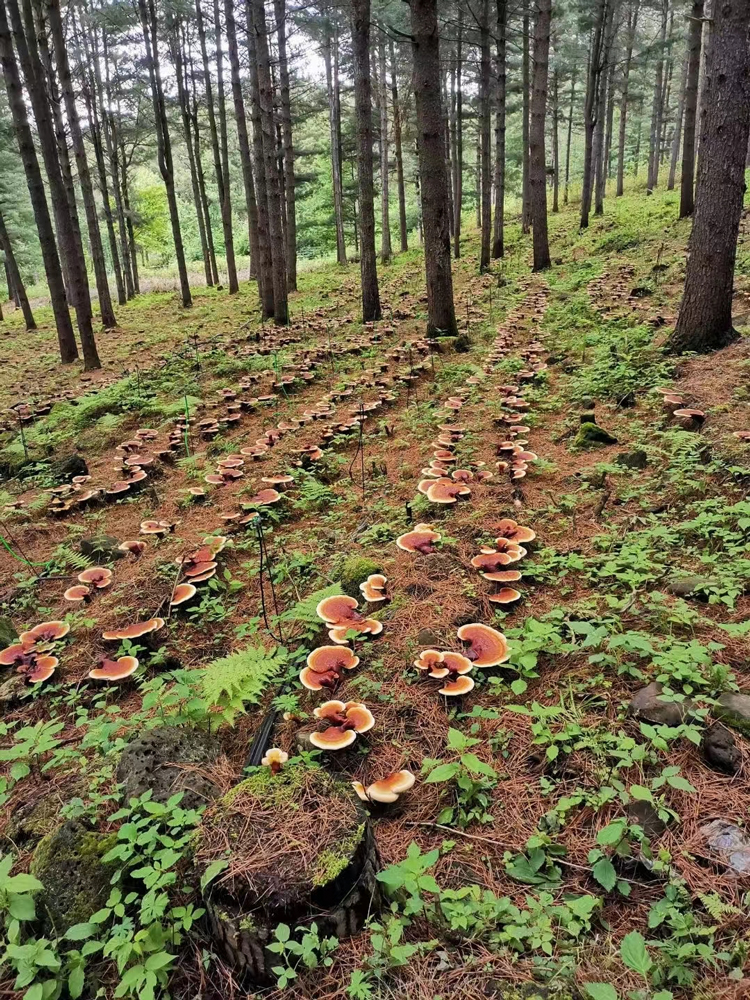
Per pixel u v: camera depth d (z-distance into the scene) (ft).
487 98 30.17
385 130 43.19
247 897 3.49
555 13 34.68
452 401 11.80
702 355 11.15
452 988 3.33
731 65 10.02
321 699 5.53
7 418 16.87
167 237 79.97
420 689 5.39
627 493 7.97
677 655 4.81
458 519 8.01
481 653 5.44
